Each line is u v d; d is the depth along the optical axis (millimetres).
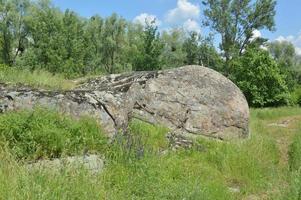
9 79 10312
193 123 10875
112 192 5496
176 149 9000
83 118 7543
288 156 10414
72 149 6598
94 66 62781
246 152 9180
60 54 53562
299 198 6133
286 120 18562
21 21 57188
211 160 8703
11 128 6367
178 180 6664
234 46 53250
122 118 8211
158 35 45312
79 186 5125
